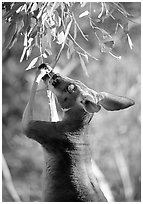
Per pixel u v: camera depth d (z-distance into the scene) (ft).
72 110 32.45
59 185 31.96
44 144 32.50
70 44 34.55
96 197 31.89
